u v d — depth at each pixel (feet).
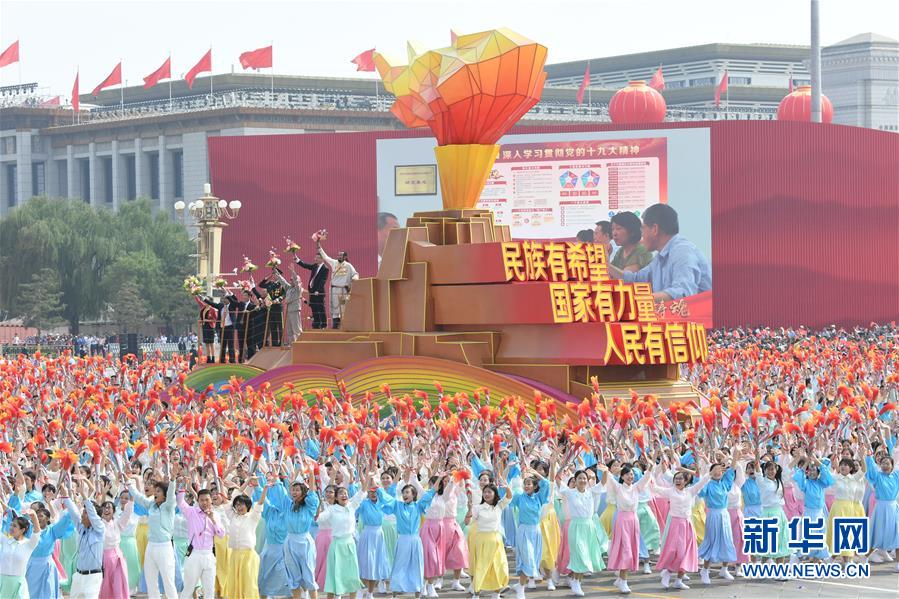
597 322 127.03
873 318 289.33
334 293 155.02
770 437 92.22
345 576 74.74
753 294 282.15
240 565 70.64
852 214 287.48
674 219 276.21
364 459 79.20
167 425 108.27
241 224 301.43
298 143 298.15
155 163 572.10
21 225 408.05
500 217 280.72
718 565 91.40
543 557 81.87
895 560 89.81
